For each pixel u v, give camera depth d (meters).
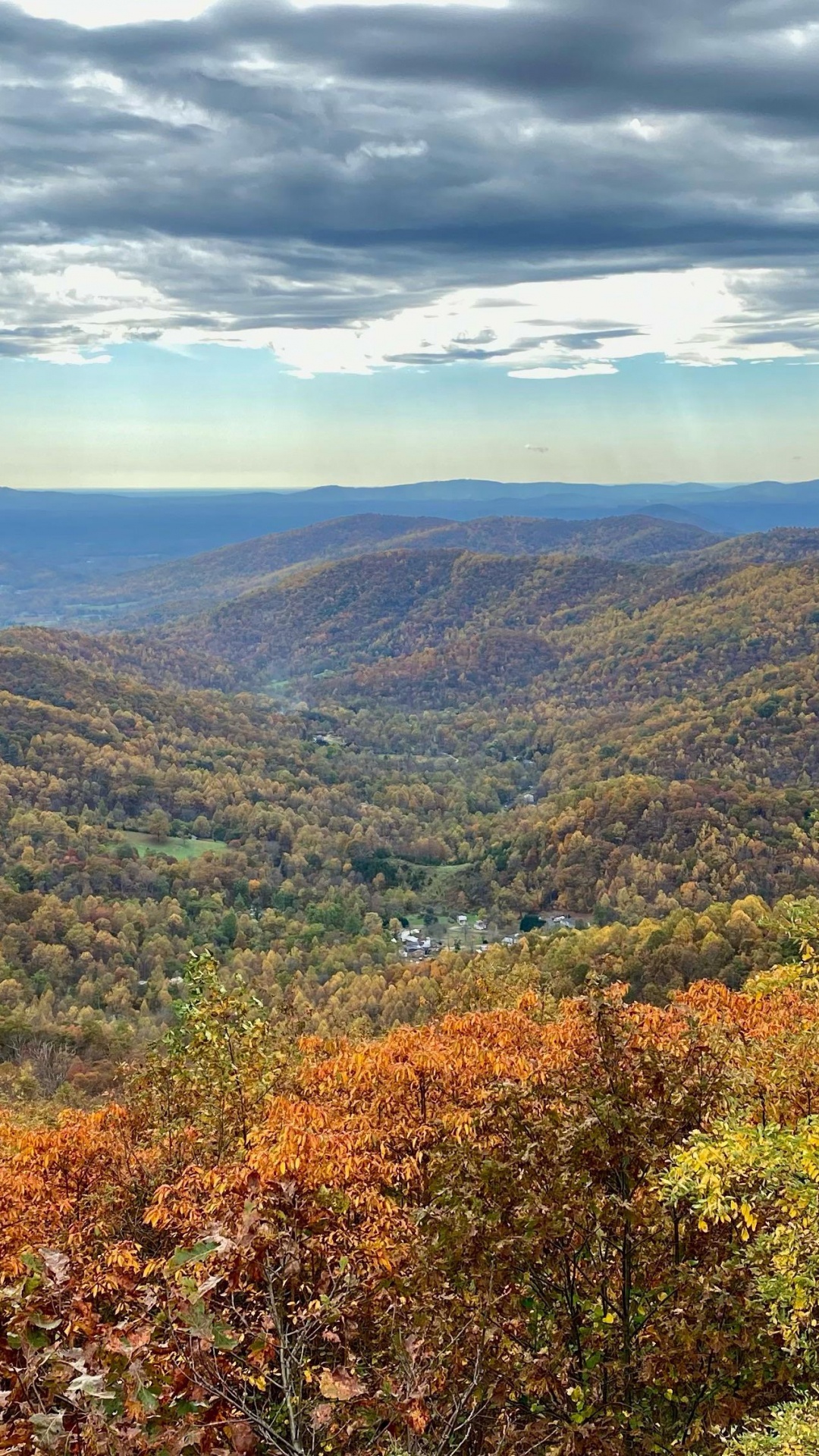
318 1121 14.49
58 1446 4.79
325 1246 8.88
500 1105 9.48
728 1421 8.52
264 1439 5.90
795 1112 11.20
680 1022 13.10
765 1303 8.68
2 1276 12.06
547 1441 8.52
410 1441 6.81
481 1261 8.43
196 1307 5.63
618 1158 8.98
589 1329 9.02
